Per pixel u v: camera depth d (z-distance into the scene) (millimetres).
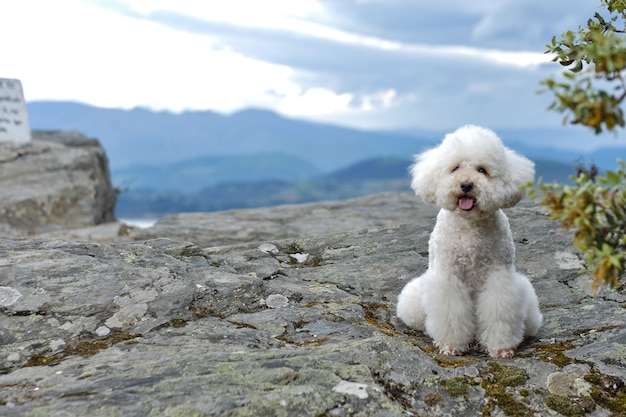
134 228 13250
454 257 4402
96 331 4125
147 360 3648
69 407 2988
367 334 4383
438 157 4543
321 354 3711
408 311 4863
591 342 4277
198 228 9852
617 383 3744
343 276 5875
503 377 3770
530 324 4535
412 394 3553
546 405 3578
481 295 4398
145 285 4629
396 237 6957
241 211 11547
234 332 4258
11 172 13336
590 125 2131
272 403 3082
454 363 3963
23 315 4137
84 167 14203
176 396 3105
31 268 4605
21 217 12406
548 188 2447
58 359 3789
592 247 2459
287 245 6816
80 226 12930
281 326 4449
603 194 2359
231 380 3297
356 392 3268
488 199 4180
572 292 5414
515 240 6539
